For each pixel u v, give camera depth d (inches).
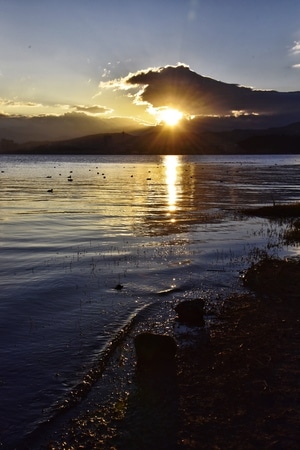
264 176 3344.0
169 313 457.1
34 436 259.3
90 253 739.4
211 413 276.1
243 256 719.1
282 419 267.7
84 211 1305.4
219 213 1279.5
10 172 3831.2
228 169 4613.7
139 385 312.7
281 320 433.1
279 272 593.9
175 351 351.6
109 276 597.6
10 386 314.2
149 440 252.7
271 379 316.2
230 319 438.0
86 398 298.5
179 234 927.0
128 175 3503.9
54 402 294.2
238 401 288.8
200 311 429.4
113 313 458.9
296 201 1635.1
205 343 380.5
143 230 973.2
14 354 364.5
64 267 645.9
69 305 484.7
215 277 594.2
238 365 338.6
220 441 249.3
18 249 772.6
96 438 256.5
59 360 353.1
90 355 361.4
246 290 536.7
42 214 1235.2
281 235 925.8
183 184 2549.2
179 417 272.8
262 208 1299.2
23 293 525.7
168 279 584.1
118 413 279.7
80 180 2859.3
